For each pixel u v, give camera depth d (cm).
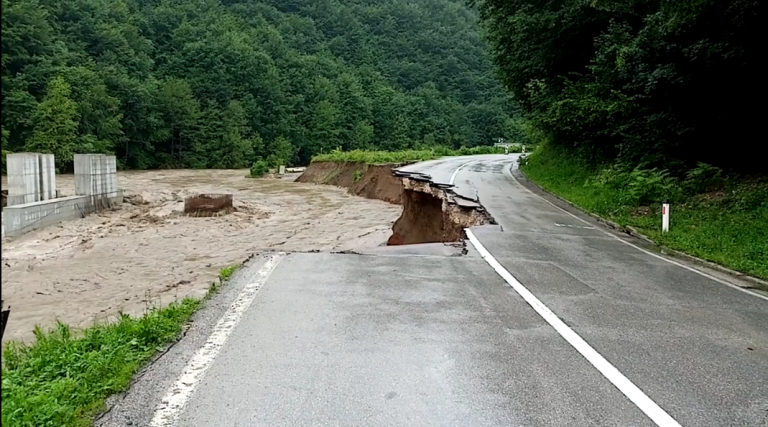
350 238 2381
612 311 748
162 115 8719
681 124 2000
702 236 1394
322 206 3612
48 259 1881
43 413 418
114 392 468
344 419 424
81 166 3034
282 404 448
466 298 793
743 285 967
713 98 1909
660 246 1344
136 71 8994
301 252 1152
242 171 8175
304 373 511
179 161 8931
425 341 604
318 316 690
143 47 9794
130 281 1573
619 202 1945
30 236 2311
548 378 512
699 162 1992
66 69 7100
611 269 1039
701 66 1800
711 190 1864
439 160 4625
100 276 1636
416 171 3091
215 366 527
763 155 1934
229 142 9175
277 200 3991
